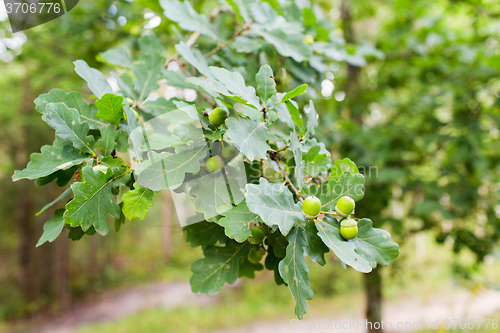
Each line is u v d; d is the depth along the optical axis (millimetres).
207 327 10250
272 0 2764
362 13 5941
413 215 5000
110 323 10539
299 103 2604
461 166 4703
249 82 2289
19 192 11961
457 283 5324
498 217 4566
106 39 4633
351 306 11328
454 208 4582
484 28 5133
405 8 4777
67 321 10773
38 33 4945
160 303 12539
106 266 16531
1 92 9680
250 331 9914
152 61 2002
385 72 5336
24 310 11211
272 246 1422
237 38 2361
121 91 1840
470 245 4500
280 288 13172
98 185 1242
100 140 1346
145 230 22938
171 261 18719
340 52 2617
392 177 4230
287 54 2131
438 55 4469
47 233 1354
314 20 2713
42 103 1348
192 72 2318
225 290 13500
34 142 11203
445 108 5199
